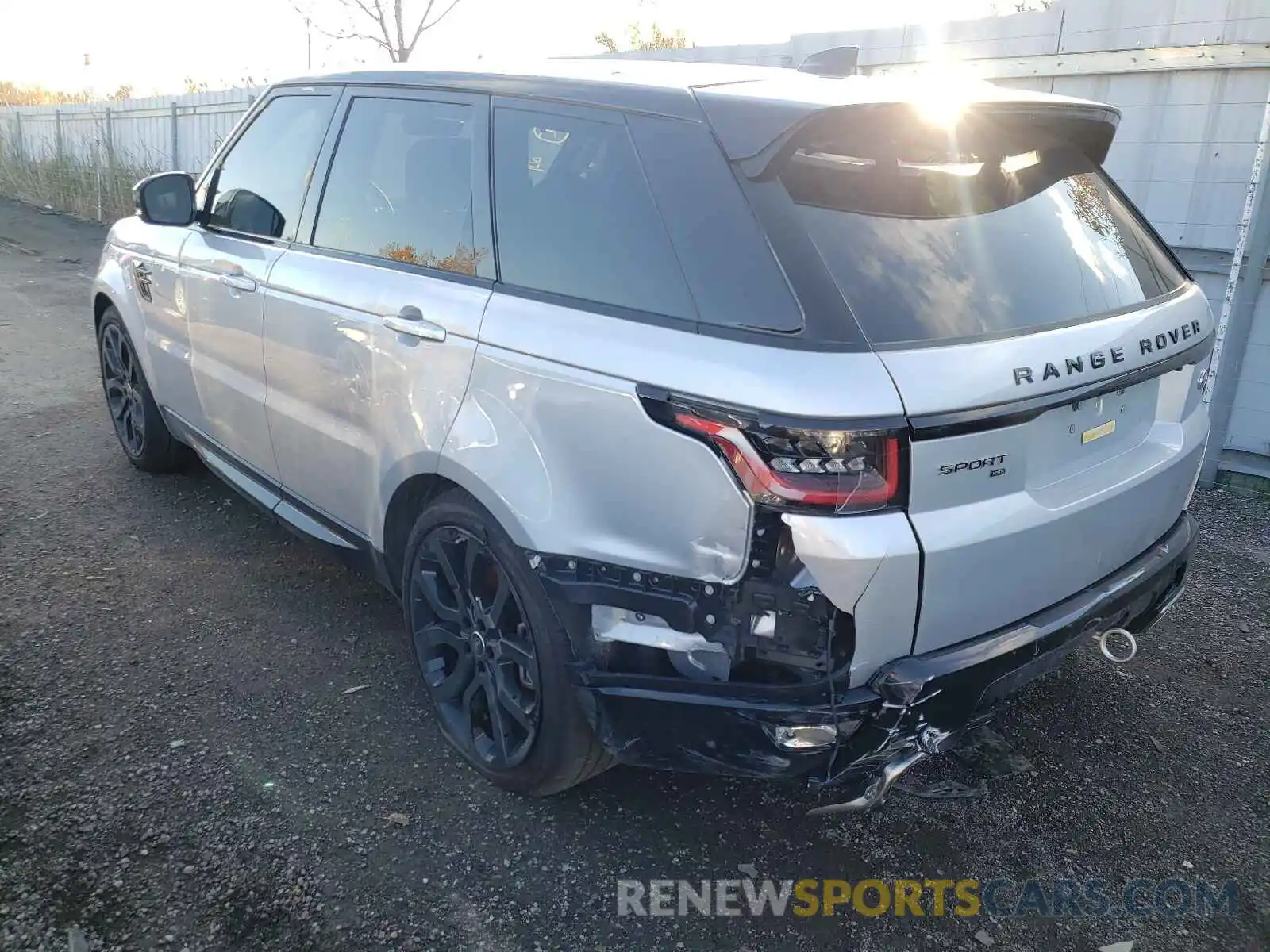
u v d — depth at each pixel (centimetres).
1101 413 253
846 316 212
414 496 310
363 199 334
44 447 555
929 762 317
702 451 217
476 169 292
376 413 307
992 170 261
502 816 283
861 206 232
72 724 312
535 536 252
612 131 257
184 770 294
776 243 220
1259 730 340
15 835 264
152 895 248
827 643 213
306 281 339
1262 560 471
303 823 275
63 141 1867
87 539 442
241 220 396
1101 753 325
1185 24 545
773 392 205
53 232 1553
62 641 359
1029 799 302
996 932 252
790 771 226
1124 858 279
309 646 365
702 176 234
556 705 259
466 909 250
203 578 412
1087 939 251
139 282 462
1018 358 223
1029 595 238
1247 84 529
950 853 279
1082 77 586
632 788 299
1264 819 296
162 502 486
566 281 258
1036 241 256
